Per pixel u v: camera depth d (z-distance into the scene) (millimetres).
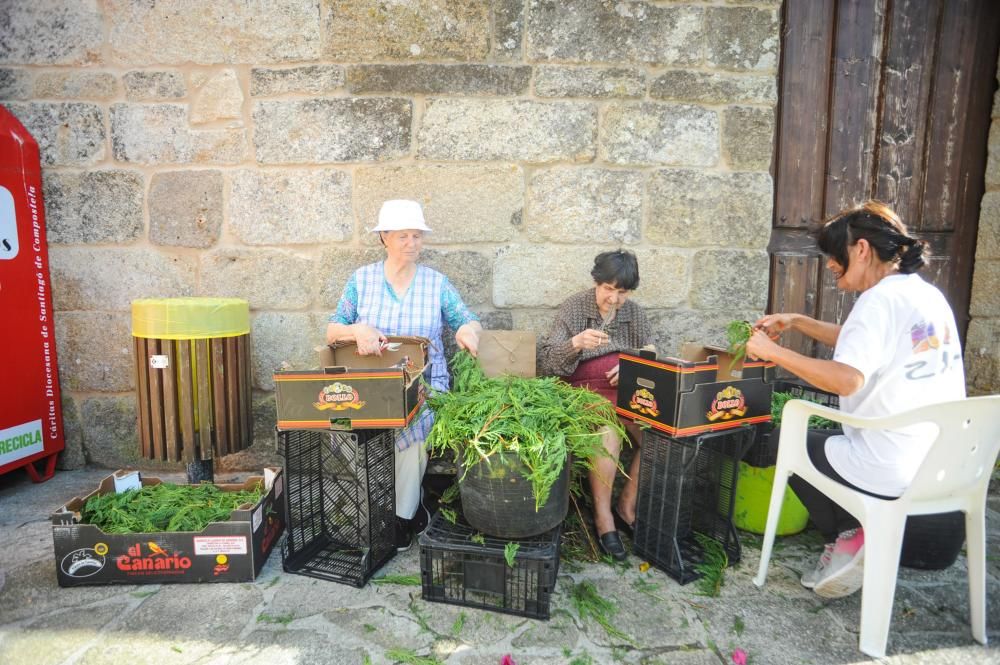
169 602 2090
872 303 1885
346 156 3021
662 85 3006
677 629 1976
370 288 2734
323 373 2092
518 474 1981
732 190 3102
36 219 2994
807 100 3295
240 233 3082
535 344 2807
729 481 2443
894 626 1983
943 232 3535
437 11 2930
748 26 2994
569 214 3080
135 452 3244
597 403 2266
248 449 3256
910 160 3416
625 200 3080
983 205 3473
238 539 2184
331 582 2230
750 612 2068
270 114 3002
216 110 3002
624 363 2301
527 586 2125
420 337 2482
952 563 2236
